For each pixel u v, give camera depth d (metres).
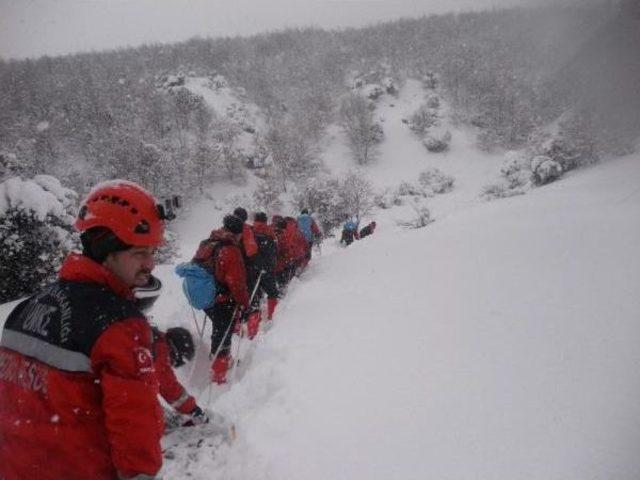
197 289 3.95
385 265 5.71
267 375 3.30
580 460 1.77
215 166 42.34
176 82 57.56
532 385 2.35
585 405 2.08
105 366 1.31
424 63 62.06
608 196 8.34
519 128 44.03
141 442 1.31
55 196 10.59
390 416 2.38
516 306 3.36
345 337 3.57
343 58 66.19
